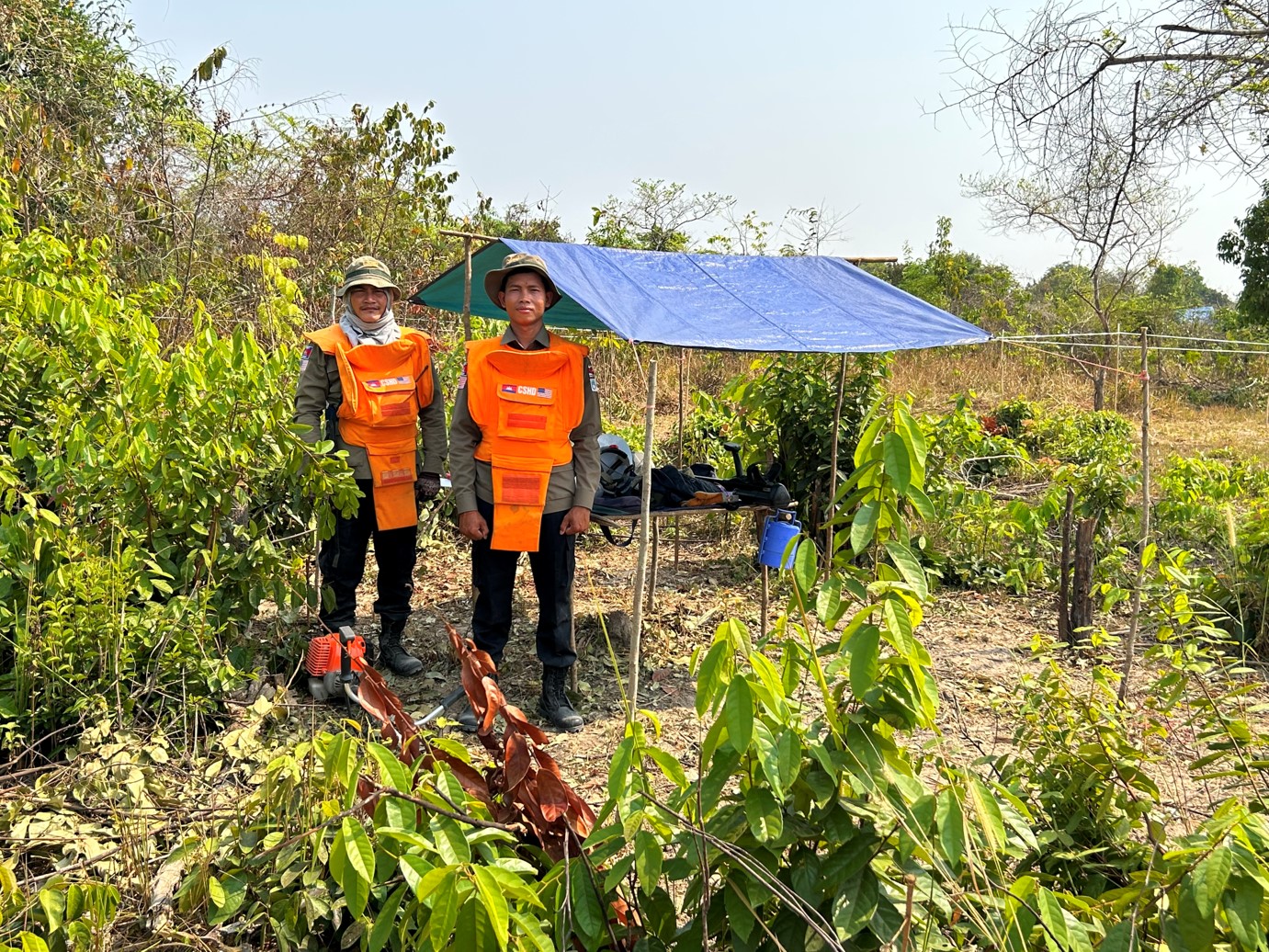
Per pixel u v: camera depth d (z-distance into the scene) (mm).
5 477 3670
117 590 3615
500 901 1731
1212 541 7086
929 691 1980
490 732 2516
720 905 2148
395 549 4898
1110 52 6816
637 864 1913
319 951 2406
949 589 7266
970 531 7520
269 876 2367
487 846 1988
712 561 7629
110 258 7812
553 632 4543
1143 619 6066
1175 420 18125
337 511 4695
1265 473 9258
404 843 2002
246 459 4250
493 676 2580
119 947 2330
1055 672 3047
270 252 9562
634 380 13133
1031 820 2568
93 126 9414
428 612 6078
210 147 9242
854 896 1931
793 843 2070
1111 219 7324
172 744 3383
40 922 2189
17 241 5539
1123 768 2658
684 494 5711
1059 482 8234
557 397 4316
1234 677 5113
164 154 9398
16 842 2646
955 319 5367
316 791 2449
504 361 4277
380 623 5207
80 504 4000
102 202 8328
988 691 5035
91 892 2182
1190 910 1826
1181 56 6719
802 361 7582
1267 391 19938
